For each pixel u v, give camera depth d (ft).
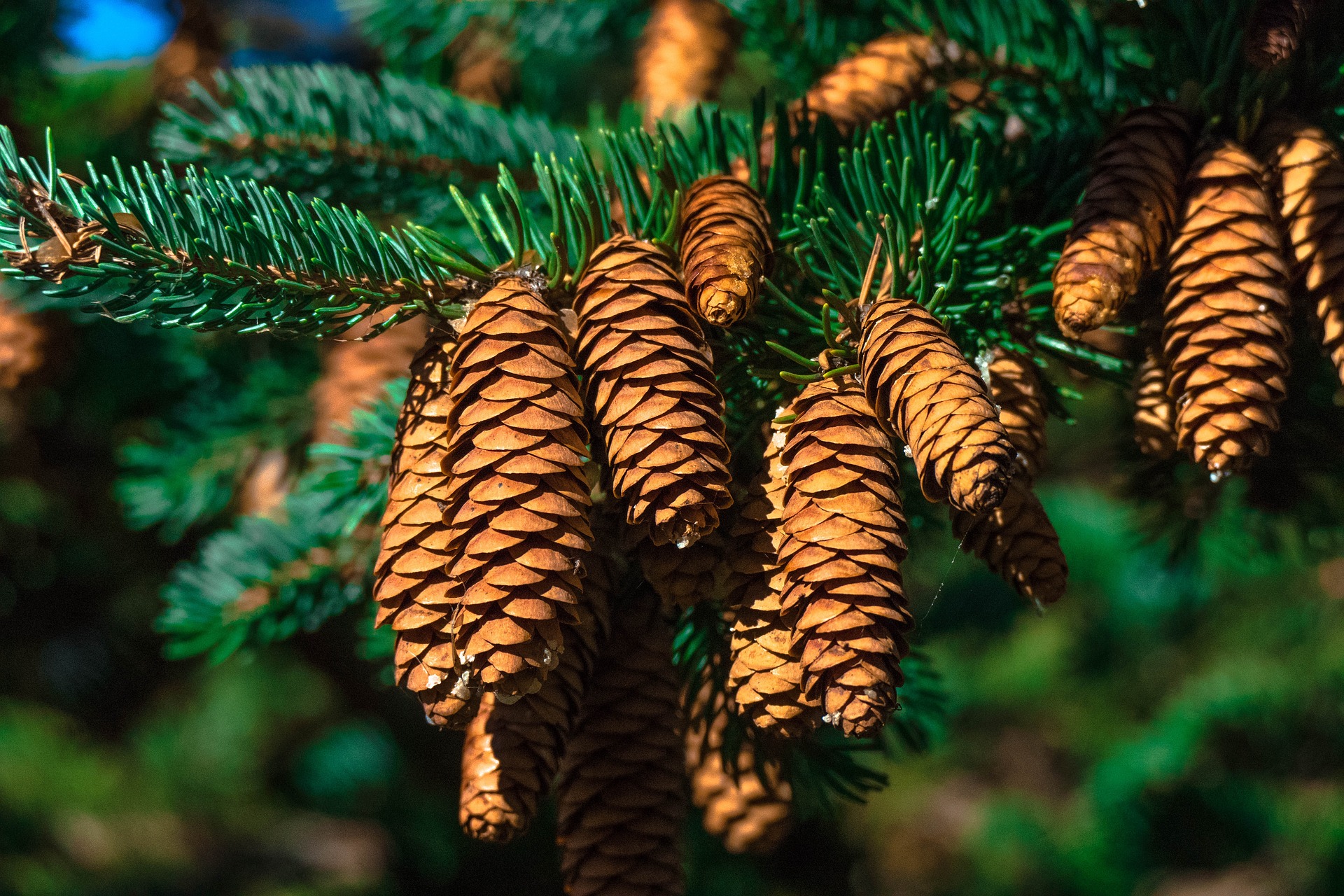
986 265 1.38
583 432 1.22
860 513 1.20
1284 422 1.57
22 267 1.23
